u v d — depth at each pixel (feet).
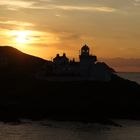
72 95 490.08
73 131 367.66
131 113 457.27
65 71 571.28
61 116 435.53
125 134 363.56
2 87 536.42
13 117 426.92
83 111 446.60
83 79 545.03
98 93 498.28
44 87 523.29
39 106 458.91
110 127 398.42
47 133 354.33
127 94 506.48
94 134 355.97
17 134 345.92
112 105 466.29
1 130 363.35
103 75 552.41
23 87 530.68
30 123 404.77
